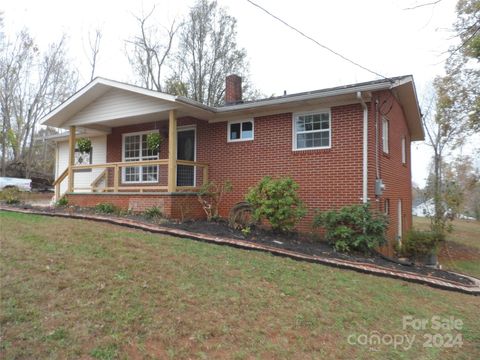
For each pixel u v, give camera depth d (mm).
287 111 9703
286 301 4648
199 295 4387
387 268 7152
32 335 3094
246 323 3943
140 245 6008
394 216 10789
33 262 4645
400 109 12328
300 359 3441
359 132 8602
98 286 4148
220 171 10812
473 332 4652
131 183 12969
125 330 3400
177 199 9570
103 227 7273
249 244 7109
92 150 14383
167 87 27328
